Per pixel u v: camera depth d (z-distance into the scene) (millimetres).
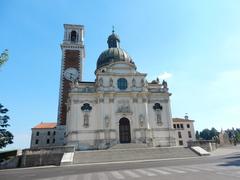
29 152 40969
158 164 26891
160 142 54094
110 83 56312
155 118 56281
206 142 47406
